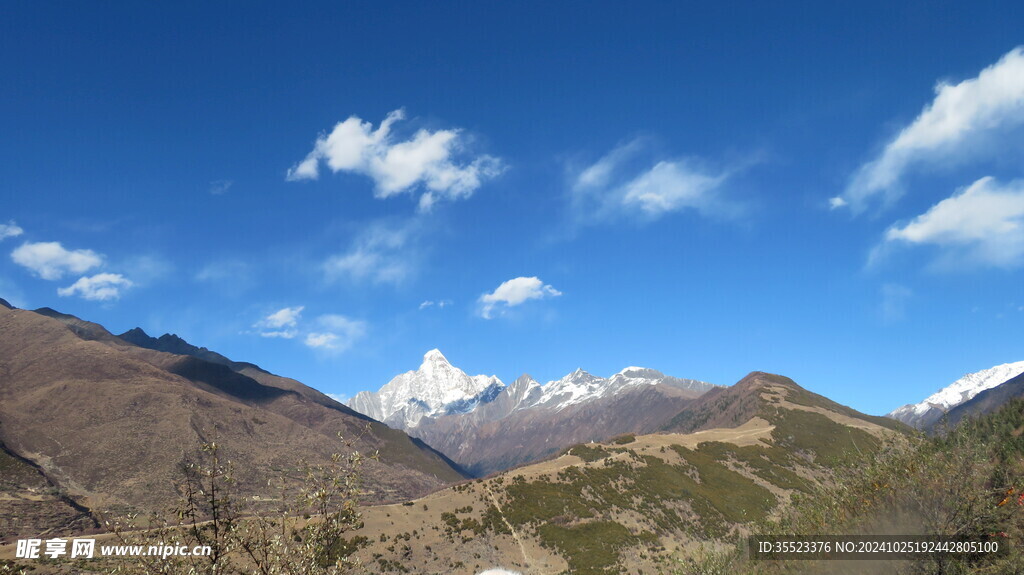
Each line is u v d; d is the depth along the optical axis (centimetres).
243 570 702
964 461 1116
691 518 9256
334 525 748
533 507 9044
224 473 750
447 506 9062
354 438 849
